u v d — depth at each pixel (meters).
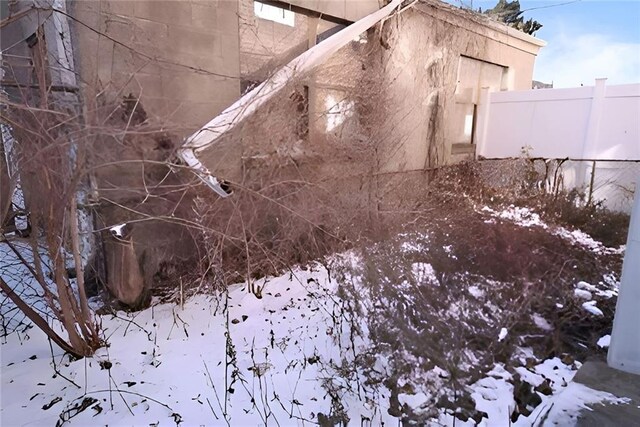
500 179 8.11
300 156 4.67
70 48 3.21
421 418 2.43
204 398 2.56
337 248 4.53
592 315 3.60
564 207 6.82
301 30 5.29
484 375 2.84
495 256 4.59
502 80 9.60
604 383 2.40
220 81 4.17
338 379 2.80
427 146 7.51
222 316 3.74
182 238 4.05
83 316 2.96
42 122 2.16
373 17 5.67
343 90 5.77
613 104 7.08
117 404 2.46
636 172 6.79
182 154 2.78
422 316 3.31
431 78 7.33
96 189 2.64
